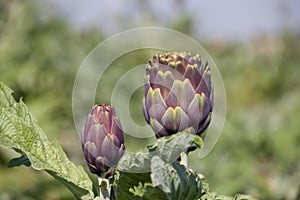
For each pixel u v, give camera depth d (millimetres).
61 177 2129
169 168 1903
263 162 7133
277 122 7680
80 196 2133
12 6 8109
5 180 6188
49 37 8055
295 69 10641
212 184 5938
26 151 2164
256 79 10195
